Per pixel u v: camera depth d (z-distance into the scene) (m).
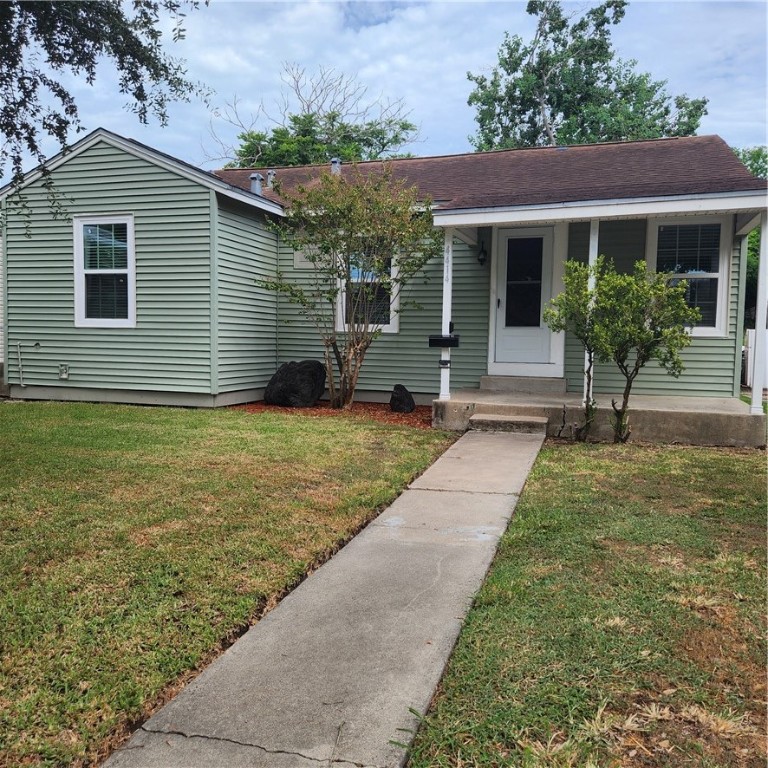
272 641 2.45
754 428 6.60
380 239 8.43
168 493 4.46
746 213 7.36
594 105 25.34
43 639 2.43
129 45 5.78
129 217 9.10
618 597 2.84
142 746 1.83
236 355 9.37
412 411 9.07
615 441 6.86
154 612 2.67
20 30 5.43
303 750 1.79
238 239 9.27
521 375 9.09
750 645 2.42
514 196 7.65
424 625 2.58
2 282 10.49
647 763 1.78
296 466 5.36
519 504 4.39
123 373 9.40
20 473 4.96
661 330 6.31
